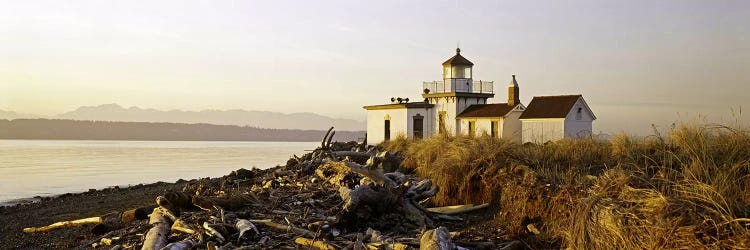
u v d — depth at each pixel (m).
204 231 10.64
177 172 52.88
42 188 37.06
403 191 12.10
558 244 9.30
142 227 12.15
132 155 103.12
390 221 11.38
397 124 41.78
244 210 12.82
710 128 11.55
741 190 8.17
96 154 107.69
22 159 84.00
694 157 10.12
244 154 106.69
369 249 9.09
